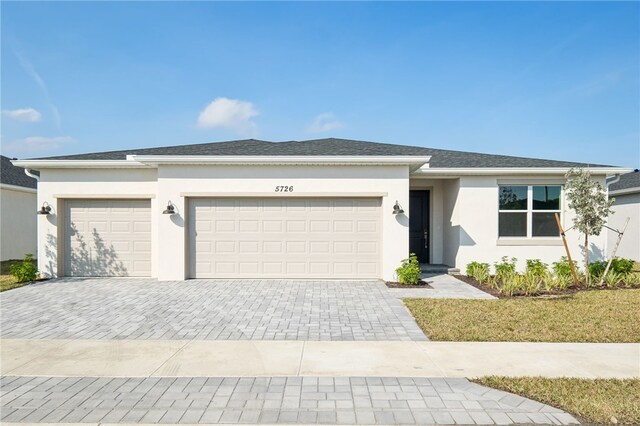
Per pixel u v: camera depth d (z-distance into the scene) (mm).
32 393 4297
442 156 14906
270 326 6918
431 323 6949
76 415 3805
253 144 14320
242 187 11430
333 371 4871
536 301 8648
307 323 7105
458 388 4387
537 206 13078
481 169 12695
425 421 3693
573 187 10859
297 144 14445
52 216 12078
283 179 11430
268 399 4133
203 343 5965
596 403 4004
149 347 5789
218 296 9305
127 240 12188
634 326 6715
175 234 11312
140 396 4215
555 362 5148
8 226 16547
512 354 5453
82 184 12109
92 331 6621
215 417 3760
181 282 11086
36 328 6797
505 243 12969
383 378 4660
